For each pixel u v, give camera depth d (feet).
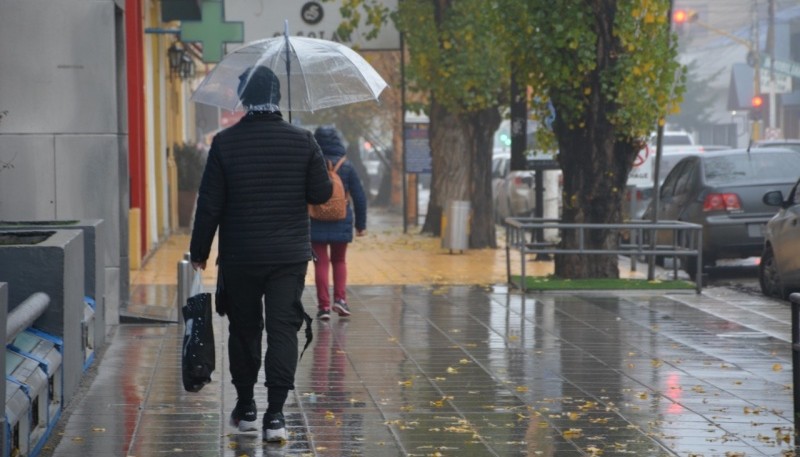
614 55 127.95
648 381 76.48
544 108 133.49
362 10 221.87
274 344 60.29
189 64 226.99
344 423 64.49
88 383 74.69
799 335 65.16
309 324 62.08
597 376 78.28
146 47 185.68
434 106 206.28
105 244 99.30
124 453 57.88
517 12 130.11
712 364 82.64
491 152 191.21
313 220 102.99
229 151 59.93
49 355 63.26
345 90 67.26
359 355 85.97
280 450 58.70
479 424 64.39
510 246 133.28
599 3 126.93
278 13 224.53
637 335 95.55
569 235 132.77
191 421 64.69
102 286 88.79
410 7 193.88
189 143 279.28
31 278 66.23
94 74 100.78
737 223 145.07
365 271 149.48
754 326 100.99
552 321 103.45
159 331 96.99
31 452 55.21
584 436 61.67
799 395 64.90
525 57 130.93
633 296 121.90
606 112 129.49
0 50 100.37
